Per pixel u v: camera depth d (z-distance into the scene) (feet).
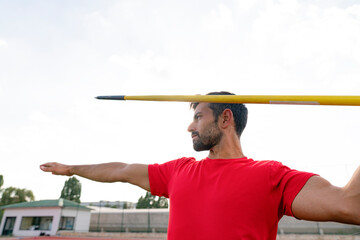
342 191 3.13
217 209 3.88
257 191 3.86
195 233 3.89
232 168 4.32
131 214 86.33
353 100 2.67
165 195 5.20
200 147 5.13
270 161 4.39
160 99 3.69
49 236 79.56
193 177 4.52
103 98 4.03
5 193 161.38
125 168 5.66
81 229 89.81
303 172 3.84
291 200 3.61
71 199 168.86
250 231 3.65
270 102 3.03
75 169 6.11
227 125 5.13
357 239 46.39
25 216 91.91
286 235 50.21
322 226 55.93
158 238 65.67
